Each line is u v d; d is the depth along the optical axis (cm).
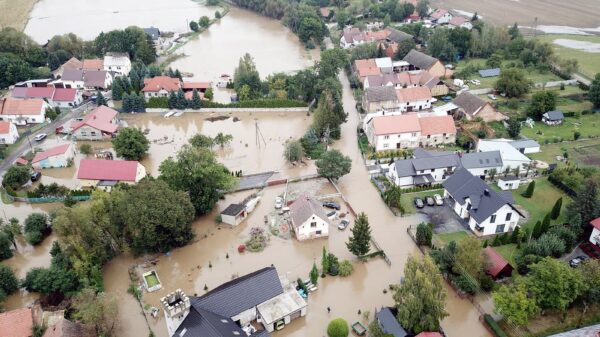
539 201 9888
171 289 7806
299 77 15138
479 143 11550
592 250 8269
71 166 11775
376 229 9169
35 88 15238
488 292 7475
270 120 14325
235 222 9319
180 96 14775
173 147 12662
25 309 6725
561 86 15612
